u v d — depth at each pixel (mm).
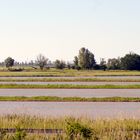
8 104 55250
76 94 72062
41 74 172250
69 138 26969
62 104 54781
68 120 34188
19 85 92562
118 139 27562
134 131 29984
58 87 88812
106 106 52031
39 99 60469
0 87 89188
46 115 41219
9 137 26766
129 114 42875
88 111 46469
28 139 26797
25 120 35594
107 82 110875
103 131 29984
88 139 26641
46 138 27547
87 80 118188
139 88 86562
